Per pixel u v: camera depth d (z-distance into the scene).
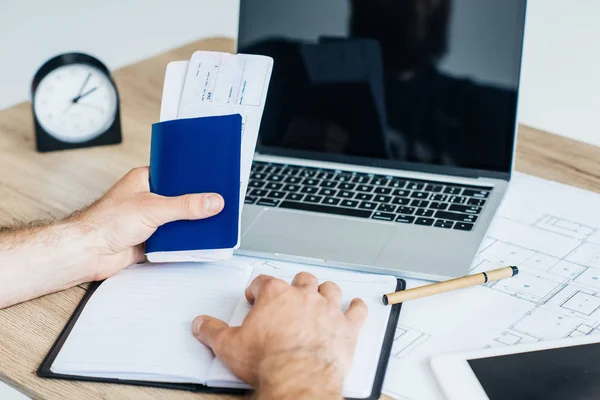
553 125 1.69
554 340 0.82
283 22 1.23
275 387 0.73
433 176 1.17
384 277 0.95
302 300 0.82
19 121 1.42
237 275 0.96
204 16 2.97
